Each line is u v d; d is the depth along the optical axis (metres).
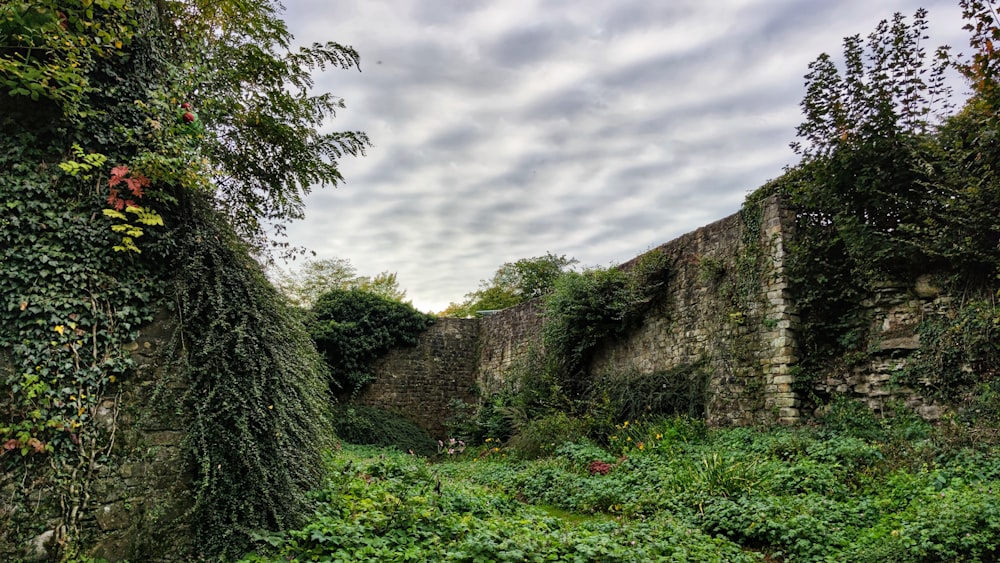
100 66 4.31
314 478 4.84
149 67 4.63
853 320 7.93
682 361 10.63
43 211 3.97
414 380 18.33
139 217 4.22
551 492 7.69
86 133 4.23
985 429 5.89
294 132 6.87
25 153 3.97
